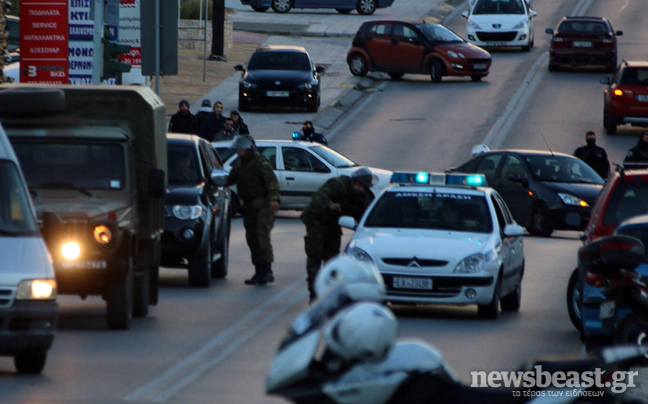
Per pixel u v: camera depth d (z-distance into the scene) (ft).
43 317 108.17
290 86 424.05
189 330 139.23
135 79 367.86
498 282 153.89
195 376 111.34
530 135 403.34
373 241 154.71
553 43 507.30
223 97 451.53
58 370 113.80
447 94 474.49
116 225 134.41
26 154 143.84
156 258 151.23
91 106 149.89
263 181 182.39
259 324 144.05
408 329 142.61
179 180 186.09
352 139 403.75
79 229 133.69
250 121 416.26
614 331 107.55
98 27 232.94
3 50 230.48
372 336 53.52
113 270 135.95
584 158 316.81
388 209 164.25
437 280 150.10
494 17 559.79
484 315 153.69
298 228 279.90
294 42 579.89
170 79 471.21
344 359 54.70
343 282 55.88
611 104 398.62
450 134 408.26
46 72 248.73
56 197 139.85
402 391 55.47
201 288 179.52
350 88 483.51
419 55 491.31
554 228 268.00
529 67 528.22
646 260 113.50
